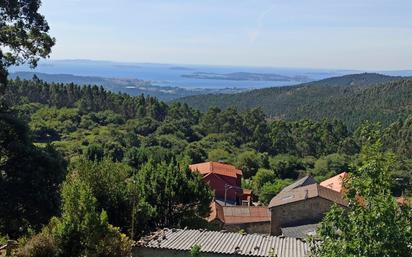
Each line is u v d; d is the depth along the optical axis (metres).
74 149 79.69
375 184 9.81
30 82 119.19
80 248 20.53
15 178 24.34
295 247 20.67
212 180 61.47
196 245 20.16
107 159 34.69
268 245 20.86
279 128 112.00
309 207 38.50
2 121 24.36
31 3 23.05
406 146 85.00
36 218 24.95
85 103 116.56
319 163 88.31
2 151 24.47
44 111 103.75
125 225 28.75
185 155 82.19
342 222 9.73
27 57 24.03
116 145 81.12
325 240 9.94
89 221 20.69
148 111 120.31
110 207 28.30
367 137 10.55
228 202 59.88
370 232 9.23
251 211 45.84
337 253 9.52
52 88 120.19
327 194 39.75
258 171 79.00
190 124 118.25
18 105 103.44
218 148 96.50
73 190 21.66
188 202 33.03
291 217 38.75
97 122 106.12
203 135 114.19
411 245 9.12
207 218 39.03
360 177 10.12
